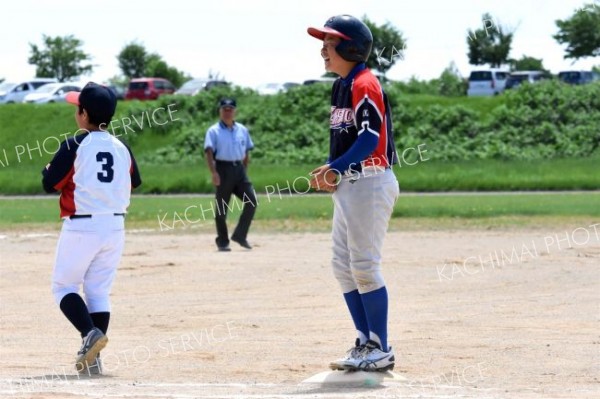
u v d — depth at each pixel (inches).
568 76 5698.8
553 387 749.9
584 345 948.6
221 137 1801.2
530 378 796.0
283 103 5147.6
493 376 805.9
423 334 1014.4
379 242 776.9
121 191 839.7
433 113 4822.8
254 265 1585.9
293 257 1694.1
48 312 1175.6
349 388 744.3
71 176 823.1
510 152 4424.2
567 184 3533.5
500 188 3538.4
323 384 764.0
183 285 1382.9
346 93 768.9
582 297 1254.3
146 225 2301.9
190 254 1745.8
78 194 820.0
